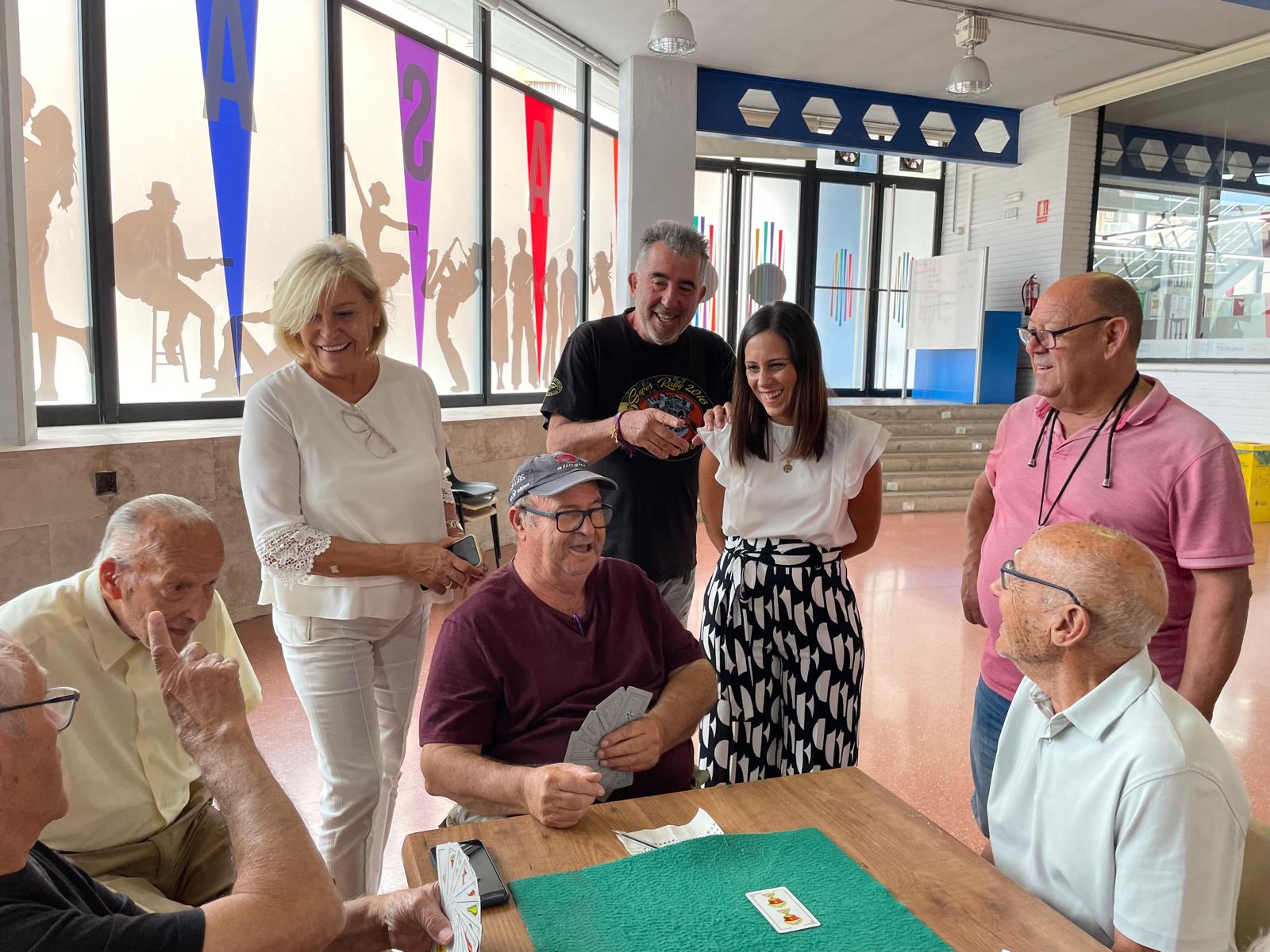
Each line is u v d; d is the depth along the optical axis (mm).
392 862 2584
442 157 6902
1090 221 9953
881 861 1308
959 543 7246
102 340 4758
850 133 9016
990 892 1230
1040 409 1896
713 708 2166
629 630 1795
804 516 2113
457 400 7238
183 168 5082
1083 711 1284
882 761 3264
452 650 1671
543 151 8102
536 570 1701
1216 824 1168
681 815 1454
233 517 4578
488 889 1205
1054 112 9750
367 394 2062
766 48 7648
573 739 1564
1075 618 1251
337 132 5914
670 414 2279
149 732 1673
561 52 8188
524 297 8062
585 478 1651
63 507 3807
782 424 2139
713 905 1181
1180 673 1712
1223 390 8539
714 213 11188
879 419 9711
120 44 4691
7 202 3707
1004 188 10664
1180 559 1638
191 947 916
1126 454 1692
